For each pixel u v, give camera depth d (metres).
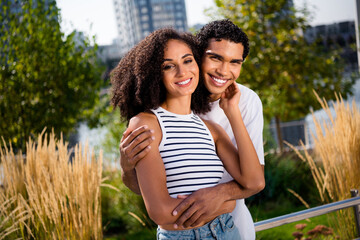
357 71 5.56
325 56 5.54
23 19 4.16
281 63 5.31
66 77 4.33
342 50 5.68
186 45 1.32
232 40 1.49
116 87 1.44
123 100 1.39
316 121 2.92
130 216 3.89
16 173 2.81
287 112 5.63
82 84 4.45
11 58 4.10
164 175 1.21
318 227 3.13
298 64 5.34
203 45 1.52
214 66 1.50
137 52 1.33
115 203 4.05
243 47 1.56
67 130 4.36
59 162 2.71
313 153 4.12
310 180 4.21
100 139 4.53
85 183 2.47
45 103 4.20
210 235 1.29
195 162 1.25
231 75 1.52
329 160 2.78
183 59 1.29
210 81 1.52
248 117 1.72
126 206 3.97
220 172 1.32
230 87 1.56
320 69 5.34
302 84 5.40
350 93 5.39
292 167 4.33
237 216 1.60
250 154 1.35
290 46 5.39
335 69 5.45
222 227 1.31
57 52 4.30
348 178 2.72
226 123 1.72
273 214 3.89
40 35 4.22
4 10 4.09
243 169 1.33
